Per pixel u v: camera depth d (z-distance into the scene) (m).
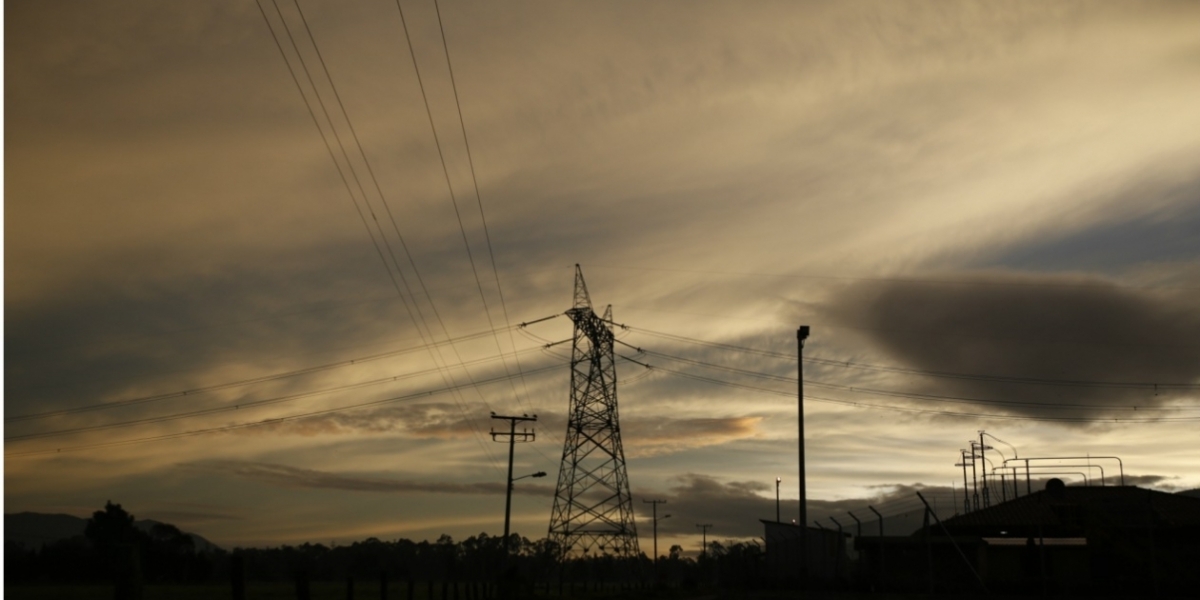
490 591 47.78
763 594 48.34
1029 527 47.97
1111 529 45.47
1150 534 40.75
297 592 20.56
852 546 51.47
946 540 46.03
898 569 46.31
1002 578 44.88
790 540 59.62
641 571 73.06
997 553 45.56
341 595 52.69
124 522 58.91
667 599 63.56
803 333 52.50
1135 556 43.91
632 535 66.50
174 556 62.03
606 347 69.75
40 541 39.06
